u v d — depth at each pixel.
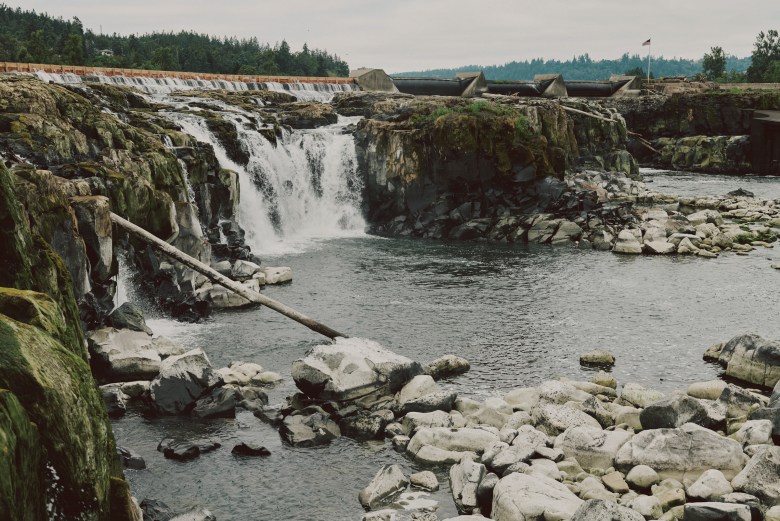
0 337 10.89
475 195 59.72
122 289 34.12
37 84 38.72
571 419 22.36
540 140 60.84
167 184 40.00
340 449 22.17
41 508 10.28
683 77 149.25
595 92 124.12
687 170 107.19
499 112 60.94
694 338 33.19
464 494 18.73
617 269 46.84
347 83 94.56
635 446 20.12
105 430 12.59
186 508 18.05
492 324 35.16
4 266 13.91
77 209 29.98
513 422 22.94
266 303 31.42
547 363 29.97
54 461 10.77
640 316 36.56
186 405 24.45
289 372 28.59
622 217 57.94
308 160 61.66
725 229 57.50
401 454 21.86
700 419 22.08
